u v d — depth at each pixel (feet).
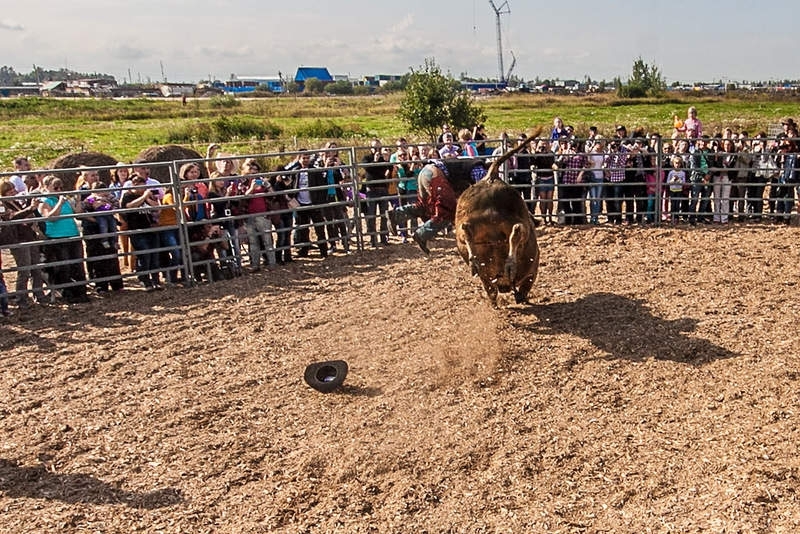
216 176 36.04
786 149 43.80
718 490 15.33
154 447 18.57
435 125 102.06
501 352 23.47
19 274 30.94
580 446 17.60
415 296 30.22
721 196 43.83
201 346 25.67
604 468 16.58
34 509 15.93
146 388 22.24
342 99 339.77
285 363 23.80
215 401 21.15
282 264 37.22
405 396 20.75
